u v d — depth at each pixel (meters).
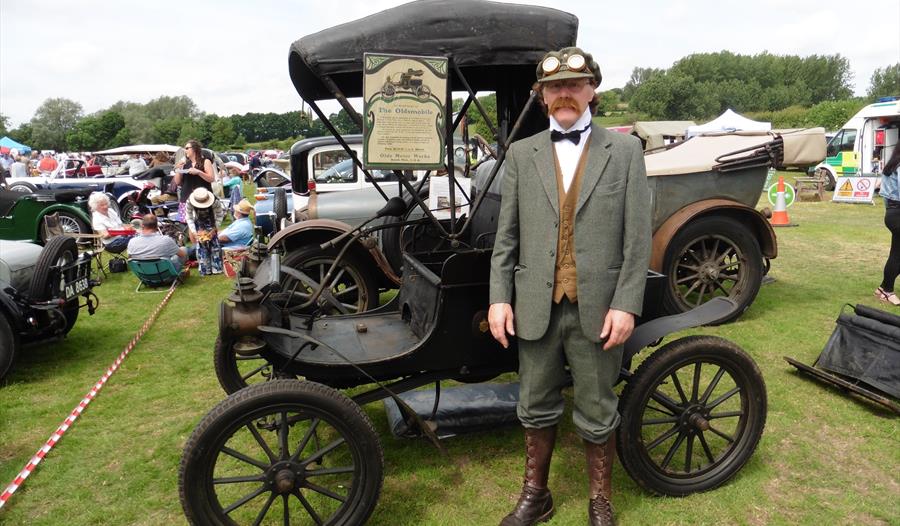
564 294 2.14
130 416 3.57
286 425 2.25
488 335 2.60
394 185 6.00
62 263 4.39
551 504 2.50
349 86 3.16
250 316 2.29
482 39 2.52
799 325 4.82
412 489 2.76
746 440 2.66
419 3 2.53
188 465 2.08
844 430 3.18
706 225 4.84
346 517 2.29
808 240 8.48
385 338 2.84
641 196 2.08
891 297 5.33
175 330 5.22
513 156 2.24
